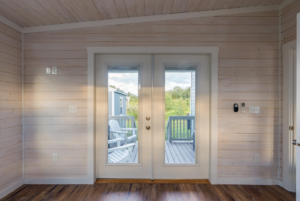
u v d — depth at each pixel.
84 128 2.53
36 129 2.53
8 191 2.26
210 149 2.54
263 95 2.50
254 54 2.50
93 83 2.52
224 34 2.49
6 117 2.25
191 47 2.49
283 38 2.42
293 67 2.30
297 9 2.20
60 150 2.53
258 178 2.50
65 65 2.52
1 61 2.19
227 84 2.50
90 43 2.52
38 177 2.53
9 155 2.29
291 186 2.31
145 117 2.62
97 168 2.62
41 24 2.48
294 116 2.30
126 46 2.51
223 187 2.41
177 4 2.26
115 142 2.64
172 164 2.60
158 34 2.50
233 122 2.51
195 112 2.61
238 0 2.29
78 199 2.14
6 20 2.26
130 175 2.62
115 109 2.65
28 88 2.53
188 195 2.22
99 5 2.14
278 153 2.49
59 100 2.53
